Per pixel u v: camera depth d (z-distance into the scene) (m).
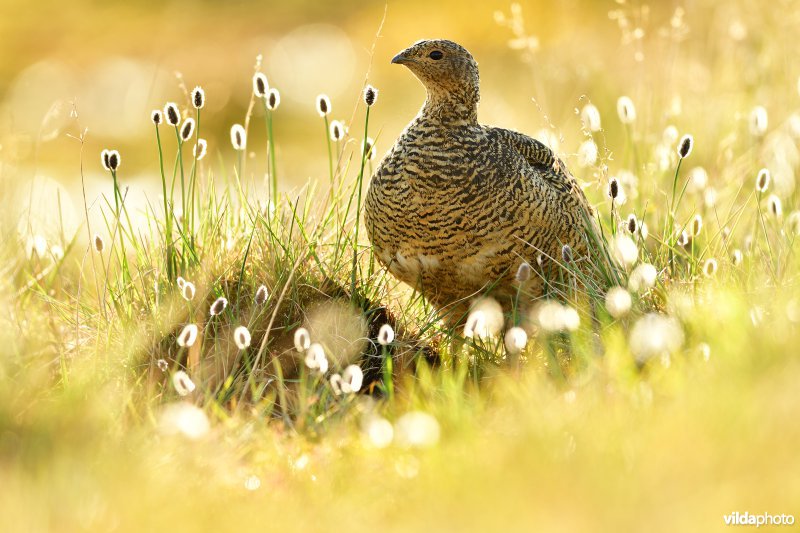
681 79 14.61
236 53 32.09
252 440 7.52
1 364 8.16
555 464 6.36
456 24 28.30
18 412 7.70
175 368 8.44
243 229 10.00
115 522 6.15
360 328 9.34
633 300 8.74
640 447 6.40
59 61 31.86
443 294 9.63
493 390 8.33
